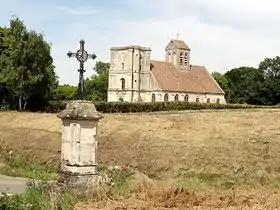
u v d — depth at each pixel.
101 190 13.72
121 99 108.31
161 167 26.20
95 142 14.88
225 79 140.50
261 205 12.60
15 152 33.75
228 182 22.12
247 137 31.81
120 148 30.45
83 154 14.62
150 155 28.38
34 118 45.91
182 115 46.19
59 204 12.11
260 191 16.20
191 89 107.19
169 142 31.34
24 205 11.78
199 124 39.06
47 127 40.53
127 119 41.56
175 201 12.96
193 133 34.59
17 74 60.88
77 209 12.02
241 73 140.62
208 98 110.31
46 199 12.58
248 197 13.90
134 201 12.95
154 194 13.67
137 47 105.94
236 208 12.13
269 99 125.19
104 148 30.80
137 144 31.06
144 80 105.94
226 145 29.58
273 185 21.06
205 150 28.52
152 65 107.12
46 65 64.06
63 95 104.00
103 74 132.62
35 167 29.11
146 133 34.72
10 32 62.03
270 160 25.95
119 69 109.19
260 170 24.38
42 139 35.34
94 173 14.79
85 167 14.62
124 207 12.19
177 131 35.69
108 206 12.32
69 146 14.70
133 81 106.50
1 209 11.39
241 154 27.25
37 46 62.12
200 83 110.69
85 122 14.65
